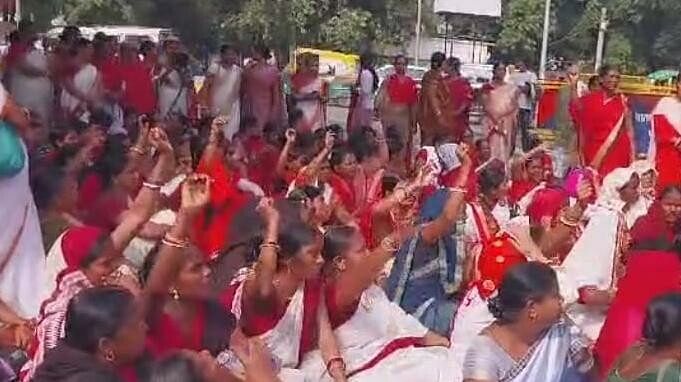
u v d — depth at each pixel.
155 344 4.23
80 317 3.70
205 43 43.31
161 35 27.89
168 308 4.44
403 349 5.39
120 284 4.36
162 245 4.53
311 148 10.08
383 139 11.02
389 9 47.00
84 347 3.70
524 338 4.25
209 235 6.17
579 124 11.46
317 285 5.15
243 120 14.50
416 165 8.02
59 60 12.56
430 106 14.99
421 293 6.08
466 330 5.36
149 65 13.85
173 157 6.84
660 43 46.94
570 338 4.39
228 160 8.34
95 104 12.47
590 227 6.21
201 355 3.77
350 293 5.19
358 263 5.17
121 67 13.15
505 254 5.46
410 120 15.79
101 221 6.16
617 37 47.91
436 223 6.02
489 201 7.28
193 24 43.00
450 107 15.01
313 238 4.95
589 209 6.42
